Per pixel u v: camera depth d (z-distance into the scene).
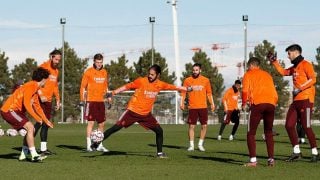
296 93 11.11
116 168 9.68
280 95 46.97
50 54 13.16
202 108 14.33
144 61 51.69
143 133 23.59
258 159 11.60
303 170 9.50
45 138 12.69
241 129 28.89
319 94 41.75
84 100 13.83
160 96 40.22
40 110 11.07
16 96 10.66
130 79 52.41
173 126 33.34
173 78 51.97
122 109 38.28
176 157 11.88
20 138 19.12
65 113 42.53
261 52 48.88
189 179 8.33
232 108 19.14
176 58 39.78
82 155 12.30
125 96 38.22
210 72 52.06
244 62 38.97
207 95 14.65
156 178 8.42
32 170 9.37
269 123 10.22
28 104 10.53
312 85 11.16
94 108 13.78
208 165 10.24
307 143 17.25
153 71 11.54
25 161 10.90
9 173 8.96
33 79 10.63
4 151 13.44
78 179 8.30
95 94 13.81
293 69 11.36
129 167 9.85
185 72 51.88
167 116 40.31
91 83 13.80
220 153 13.09
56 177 8.50
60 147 15.01
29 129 10.66
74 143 16.66
